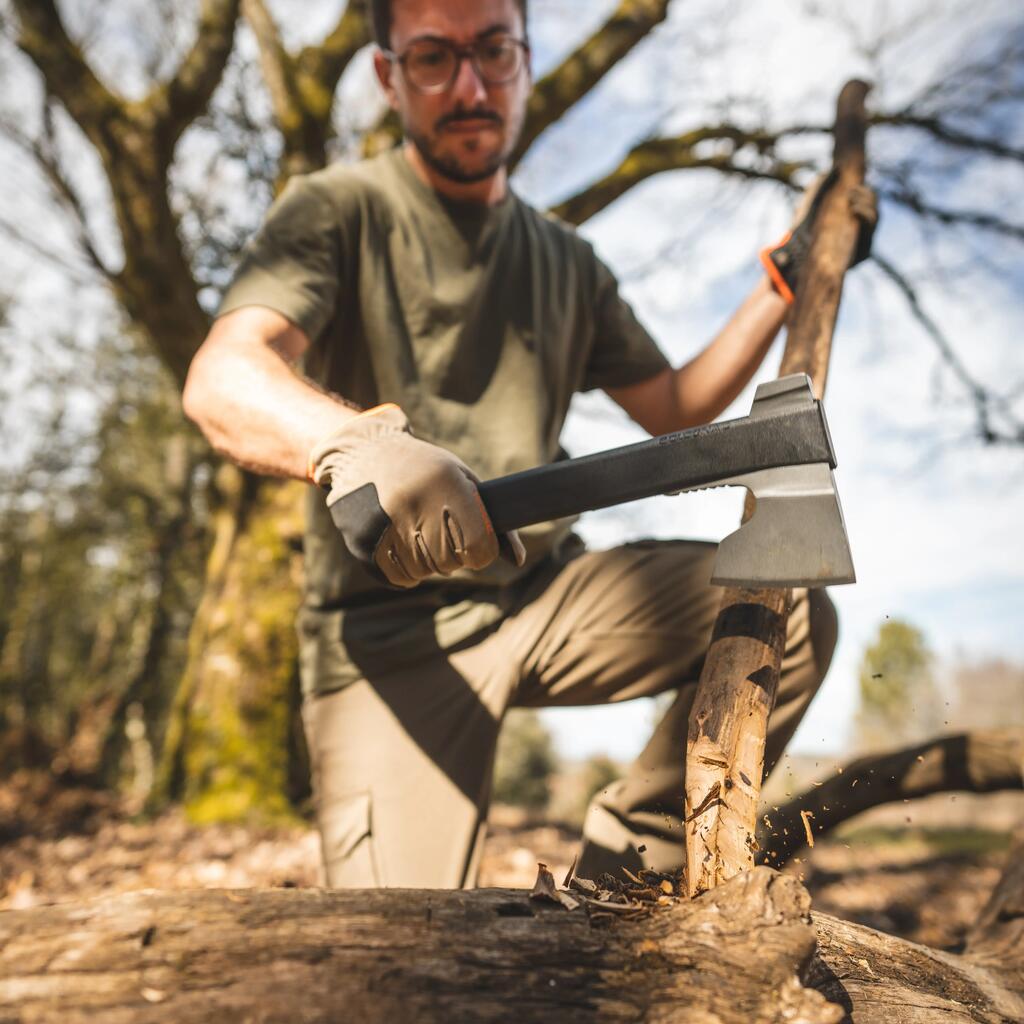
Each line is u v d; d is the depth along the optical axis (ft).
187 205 21.17
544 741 60.59
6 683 45.65
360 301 5.55
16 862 13.70
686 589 5.26
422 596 5.40
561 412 6.27
